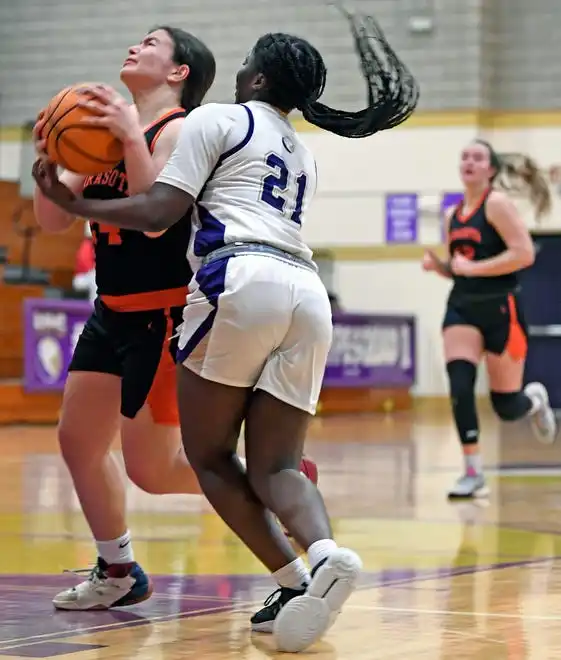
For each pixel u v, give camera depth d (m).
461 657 4.62
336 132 5.19
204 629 5.21
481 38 26.88
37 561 7.18
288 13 27.53
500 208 10.59
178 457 5.77
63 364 20.00
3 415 19.41
